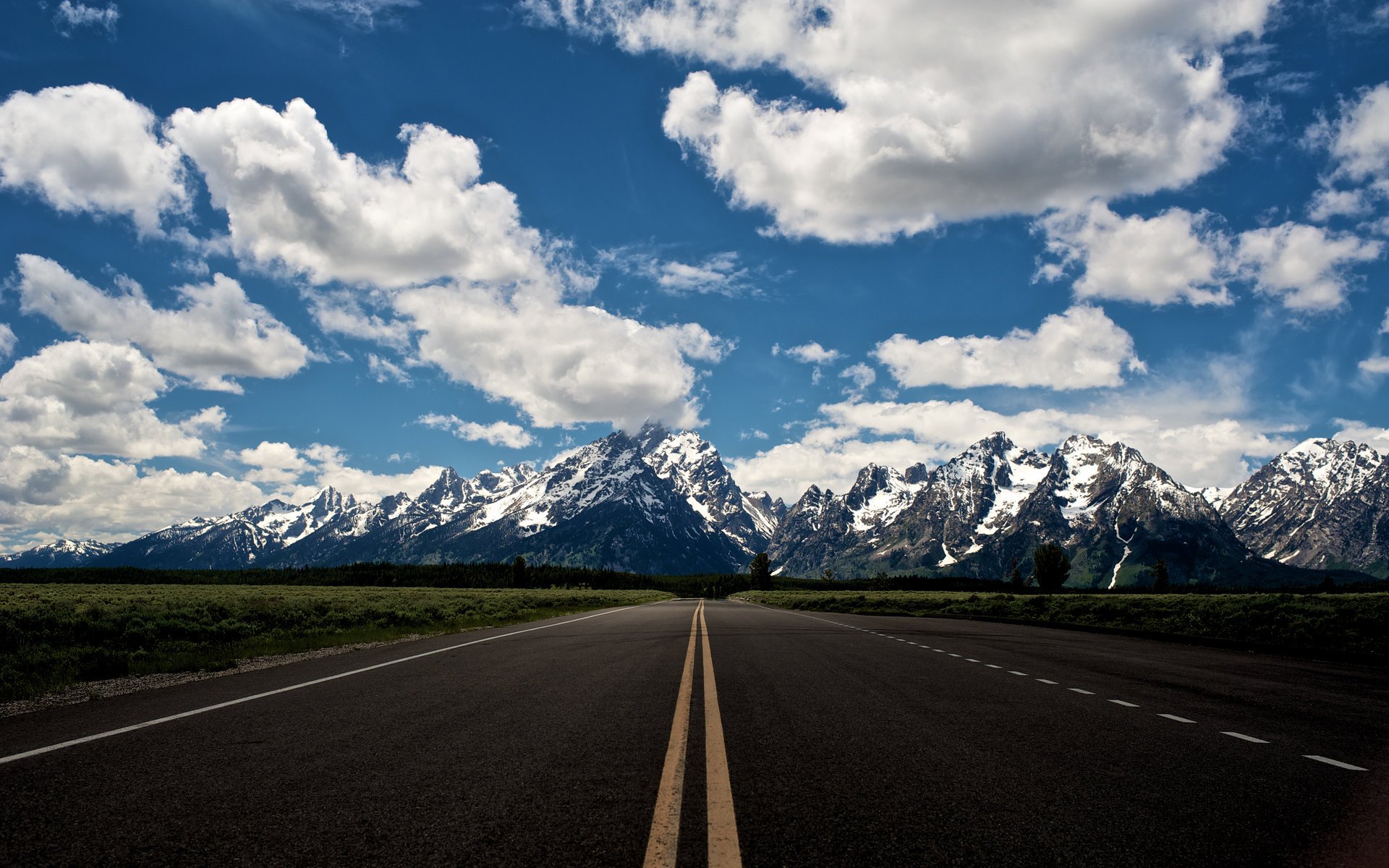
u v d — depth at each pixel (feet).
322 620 92.27
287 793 18.90
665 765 21.76
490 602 162.20
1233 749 24.48
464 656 54.75
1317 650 59.67
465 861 14.26
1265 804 18.43
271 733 26.23
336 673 44.04
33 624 63.72
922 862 14.38
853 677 42.80
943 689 38.17
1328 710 32.96
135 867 14.02
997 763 22.34
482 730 26.94
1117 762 22.61
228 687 38.58
